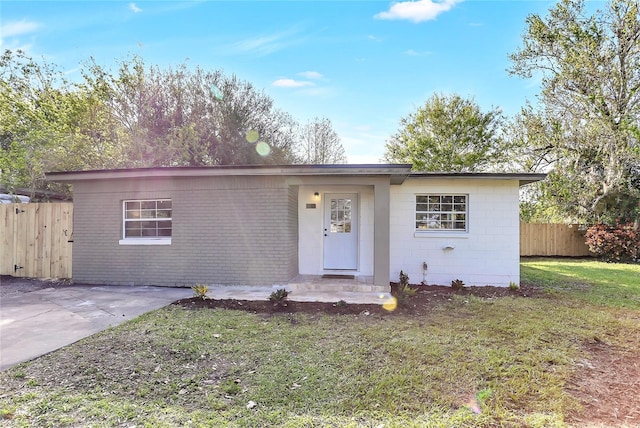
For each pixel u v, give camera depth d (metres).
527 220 19.86
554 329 5.33
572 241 17.08
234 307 6.36
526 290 8.39
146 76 18.19
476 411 3.04
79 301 6.86
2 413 2.89
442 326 5.42
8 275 9.60
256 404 3.12
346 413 2.99
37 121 14.99
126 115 17.78
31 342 4.58
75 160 14.65
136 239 8.62
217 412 2.98
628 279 10.26
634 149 15.01
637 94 15.55
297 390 3.38
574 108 16.62
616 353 4.49
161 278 8.46
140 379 3.57
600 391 3.49
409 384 3.52
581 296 7.77
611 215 15.97
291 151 21.44
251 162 19.62
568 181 17.02
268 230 8.05
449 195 9.40
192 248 8.34
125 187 8.62
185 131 17.50
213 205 8.27
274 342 4.65
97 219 8.75
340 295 7.32
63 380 3.53
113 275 8.66
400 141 22.59
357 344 4.60
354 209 9.17
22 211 9.61
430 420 2.89
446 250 9.23
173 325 5.29
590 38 16.28
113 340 4.64
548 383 3.59
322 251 9.12
